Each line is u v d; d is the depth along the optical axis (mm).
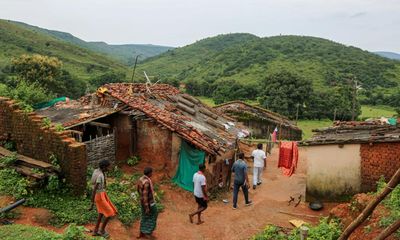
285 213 11961
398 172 5035
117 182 12133
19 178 10000
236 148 15820
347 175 12070
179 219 11047
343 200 12156
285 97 50125
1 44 84500
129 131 15086
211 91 63844
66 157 10148
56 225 8758
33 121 10781
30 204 9320
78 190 10109
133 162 14703
